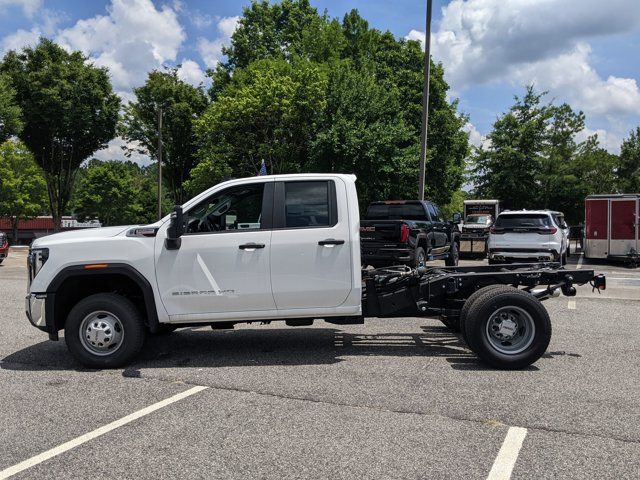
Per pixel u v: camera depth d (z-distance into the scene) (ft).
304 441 12.90
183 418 14.47
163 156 145.79
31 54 117.80
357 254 19.95
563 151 156.35
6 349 22.89
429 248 44.65
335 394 16.42
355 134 90.27
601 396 16.22
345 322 21.25
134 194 260.62
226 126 99.25
